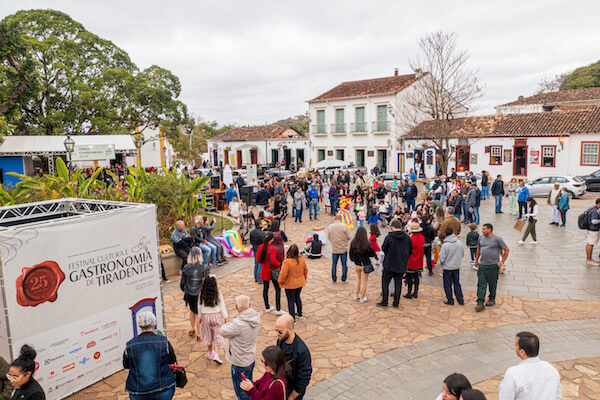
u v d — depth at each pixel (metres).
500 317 7.83
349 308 8.47
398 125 34.62
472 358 6.36
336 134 39.81
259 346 6.93
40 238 5.20
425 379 5.83
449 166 32.03
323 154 41.72
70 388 5.62
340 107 39.50
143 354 4.45
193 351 6.83
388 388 5.65
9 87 20.56
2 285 4.85
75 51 25.02
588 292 8.91
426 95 30.03
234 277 10.62
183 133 57.34
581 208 19.27
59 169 12.15
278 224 8.41
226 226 15.70
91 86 25.55
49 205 7.77
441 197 18.02
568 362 6.13
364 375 5.99
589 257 10.78
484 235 8.08
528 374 3.55
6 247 4.87
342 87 42.47
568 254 11.80
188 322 7.99
